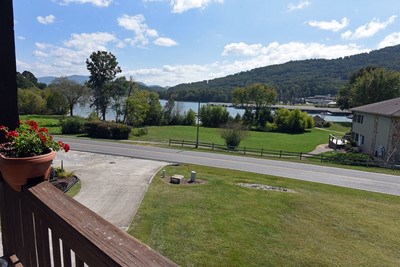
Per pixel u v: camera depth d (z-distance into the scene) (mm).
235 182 15953
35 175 1849
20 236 2102
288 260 7812
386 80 41375
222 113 53844
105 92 48000
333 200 13664
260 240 8883
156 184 14578
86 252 1245
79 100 53250
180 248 7980
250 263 7477
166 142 31156
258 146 34312
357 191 15484
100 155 21891
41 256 1783
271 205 12398
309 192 14859
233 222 10172
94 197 12086
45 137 1961
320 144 36375
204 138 38781
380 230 10305
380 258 8266
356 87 44719
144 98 47344
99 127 32312
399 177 18859
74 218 1404
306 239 9227
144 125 50500
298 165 21781
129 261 1046
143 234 8688
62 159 19906
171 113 54312
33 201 1748
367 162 22406
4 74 2209
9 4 2170
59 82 52125
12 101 2275
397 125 23406
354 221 11055
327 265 7715
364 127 29000
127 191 13125
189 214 10641
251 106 58906
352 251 8609
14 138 1922
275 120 52312
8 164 1744
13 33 2230
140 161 20406
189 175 16875
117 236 1228
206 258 7551
